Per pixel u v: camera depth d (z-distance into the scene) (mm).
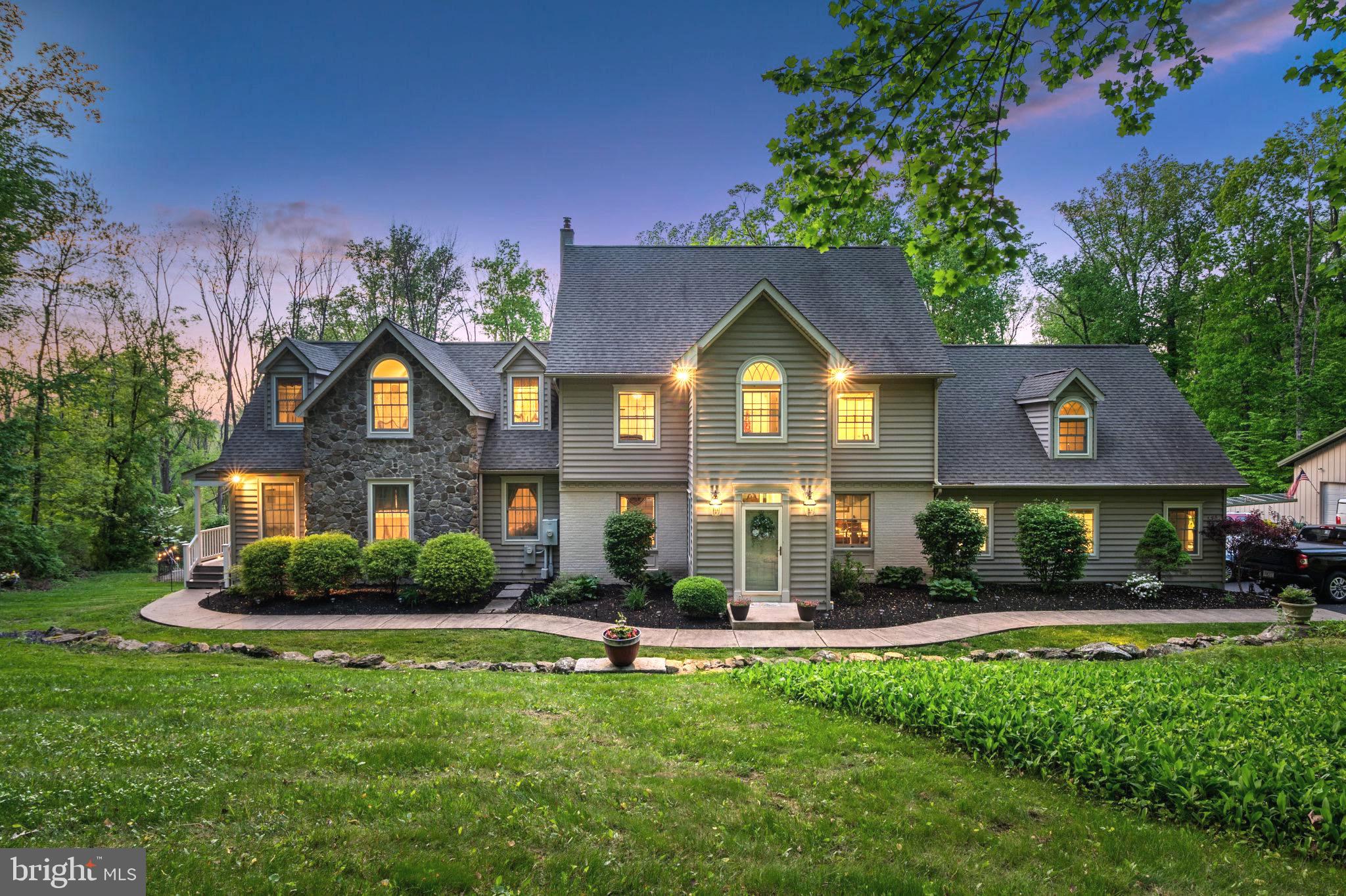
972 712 6129
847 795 4906
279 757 5168
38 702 6621
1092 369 19062
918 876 3828
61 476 21891
